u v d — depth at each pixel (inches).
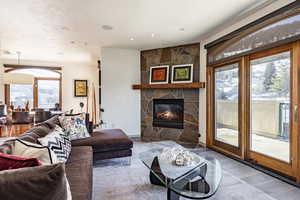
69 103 290.7
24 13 112.4
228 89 139.9
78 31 145.3
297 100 91.1
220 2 101.0
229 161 125.6
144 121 206.4
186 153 91.9
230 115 138.3
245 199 78.7
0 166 37.7
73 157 82.7
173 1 99.5
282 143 100.6
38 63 273.0
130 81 204.4
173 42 175.2
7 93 263.4
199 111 174.6
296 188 88.0
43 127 94.0
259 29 106.5
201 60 171.3
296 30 86.4
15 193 29.2
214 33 150.4
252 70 118.6
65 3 100.8
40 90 280.8
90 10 109.7
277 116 103.1
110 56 196.2
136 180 96.0
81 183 58.6
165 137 194.1
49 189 30.7
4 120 211.0
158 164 83.0
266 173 104.3
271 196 81.2
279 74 101.4
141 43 179.3
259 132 114.8
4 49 202.4
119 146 114.1
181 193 62.1
